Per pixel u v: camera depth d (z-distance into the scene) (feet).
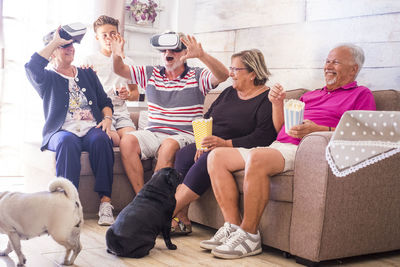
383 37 9.27
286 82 11.16
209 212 8.39
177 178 7.27
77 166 8.80
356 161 4.90
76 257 6.67
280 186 7.07
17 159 13.75
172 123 9.46
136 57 14.49
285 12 11.14
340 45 8.34
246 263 6.80
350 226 6.81
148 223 6.89
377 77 9.39
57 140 8.90
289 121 7.19
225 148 7.59
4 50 13.06
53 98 9.29
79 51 13.51
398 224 7.41
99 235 8.14
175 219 8.32
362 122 4.96
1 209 6.01
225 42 12.82
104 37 11.71
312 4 10.55
